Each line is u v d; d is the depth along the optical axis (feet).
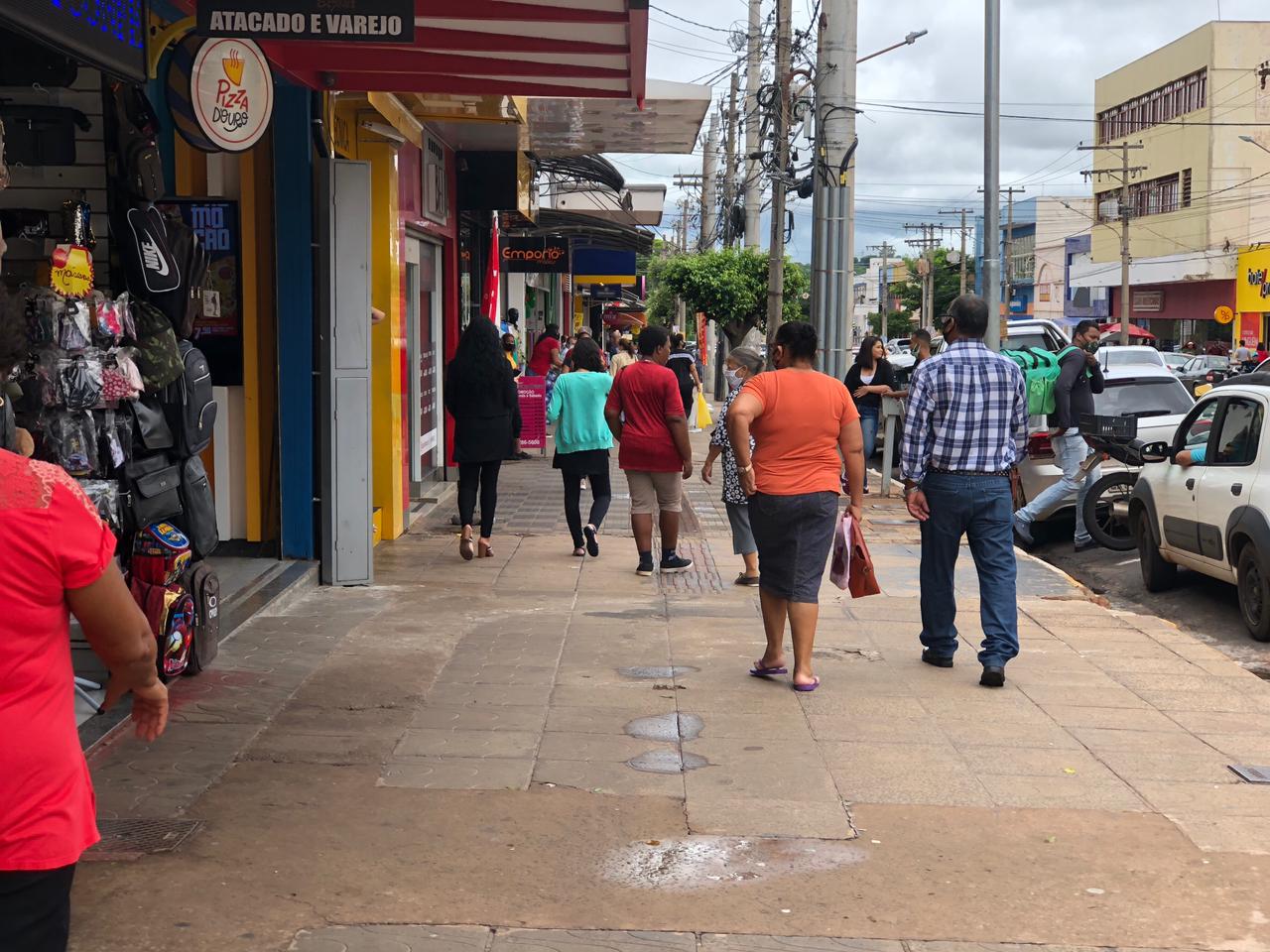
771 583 21.94
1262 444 29.30
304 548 29.68
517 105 39.86
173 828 15.17
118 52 17.51
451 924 12.97
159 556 19.58
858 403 49.34
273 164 28.78
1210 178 172.45
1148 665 23.97
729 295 100.48
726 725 19.79
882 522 42.73
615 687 21.74
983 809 16.47
